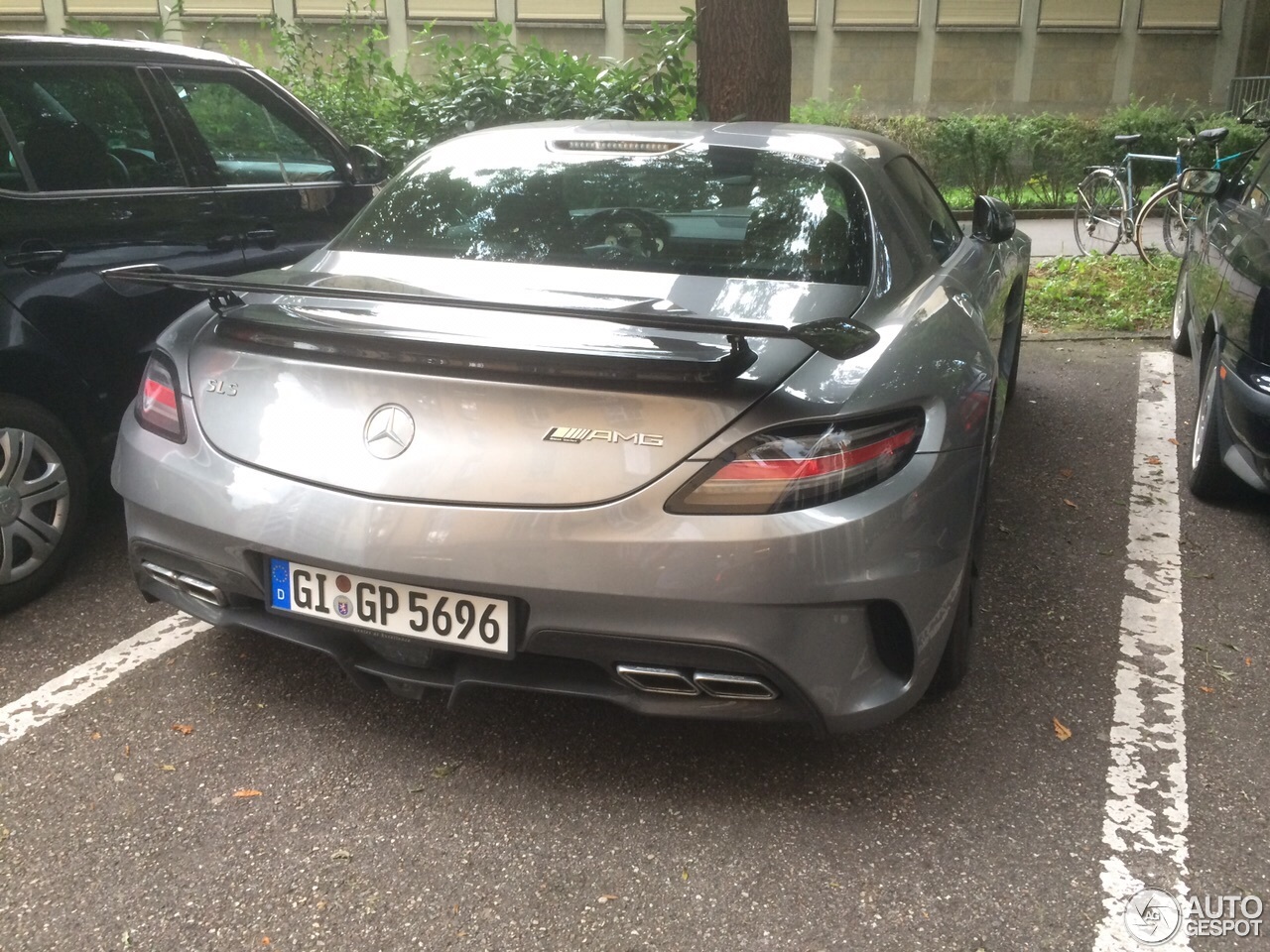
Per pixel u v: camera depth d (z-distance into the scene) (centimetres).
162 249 364
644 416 209
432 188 321
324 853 225
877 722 231
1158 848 231
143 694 282
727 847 229
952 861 226
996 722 276
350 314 241
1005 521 405
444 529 215
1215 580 358
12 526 320
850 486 214
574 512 210
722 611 209
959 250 377
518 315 240
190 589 250
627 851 228
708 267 275
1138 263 900
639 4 2247
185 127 385
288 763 255
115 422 354
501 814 239
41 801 239
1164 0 2347
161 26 832
